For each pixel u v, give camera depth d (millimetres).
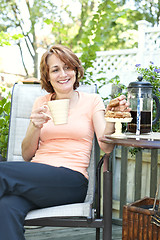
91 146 1846
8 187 1409
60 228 2551
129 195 2879
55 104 1480
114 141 1331
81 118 1823
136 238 1772
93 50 3223
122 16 3494
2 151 2738
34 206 1483
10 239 1274
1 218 1320
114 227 2623
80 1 11336
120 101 1396
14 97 2246
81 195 1639
